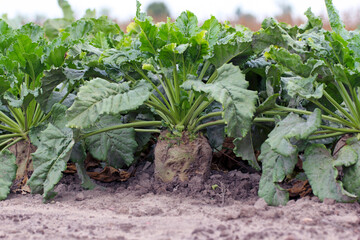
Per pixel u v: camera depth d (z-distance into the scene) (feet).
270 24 6.47
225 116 5.67
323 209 5.49
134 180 6.55
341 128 5.90
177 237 5.04
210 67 6.51
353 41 6.03
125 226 5.28
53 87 6.42
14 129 6.51
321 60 5.98
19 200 6.12
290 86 5.78
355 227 5.20
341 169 6.02
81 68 6.51
